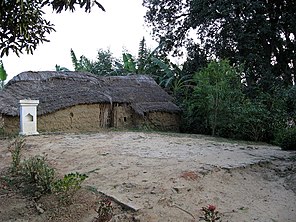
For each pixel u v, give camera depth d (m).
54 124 14.30
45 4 4.29
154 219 4.41
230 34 17.81
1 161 7.50
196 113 16.67
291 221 4.60
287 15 17.23
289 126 13.59
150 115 16.72
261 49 17.66
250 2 17.09
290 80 18.61
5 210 4.91
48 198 5.19
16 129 13.41
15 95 14.44
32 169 5.94
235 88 15.00
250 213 4.79
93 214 4.65
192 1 19.38
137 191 5.30
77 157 7.71
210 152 8.43
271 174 6.84
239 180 6.19
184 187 5.44
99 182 5.82
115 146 9.09
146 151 8.38
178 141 10.61
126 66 22.50
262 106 14.05
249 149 9.43
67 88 15.87
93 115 15.52
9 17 4.30
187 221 4.41
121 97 16.66
